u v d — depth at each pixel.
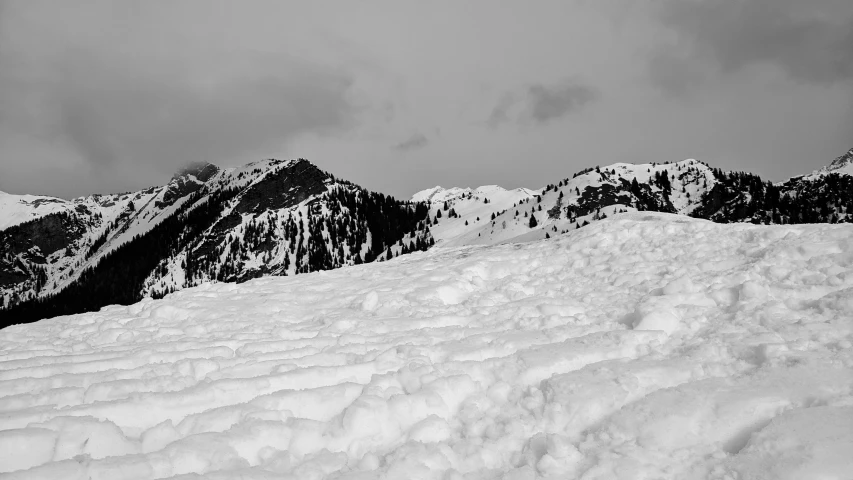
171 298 16.94
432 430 5.28
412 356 7.60
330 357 7.73
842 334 6.50
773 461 4.02
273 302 14.83
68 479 4.19
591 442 4.83
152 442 5.09
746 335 7.02
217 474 4.32
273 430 5.14
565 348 7.27
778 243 11.95
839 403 4.69
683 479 4.12
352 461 4.88
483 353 7.65
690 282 10.09
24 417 5.35
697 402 5.08
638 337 7.46
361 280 18.25
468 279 15.06
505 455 4.86
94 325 13.11
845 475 3.74
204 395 6.11
